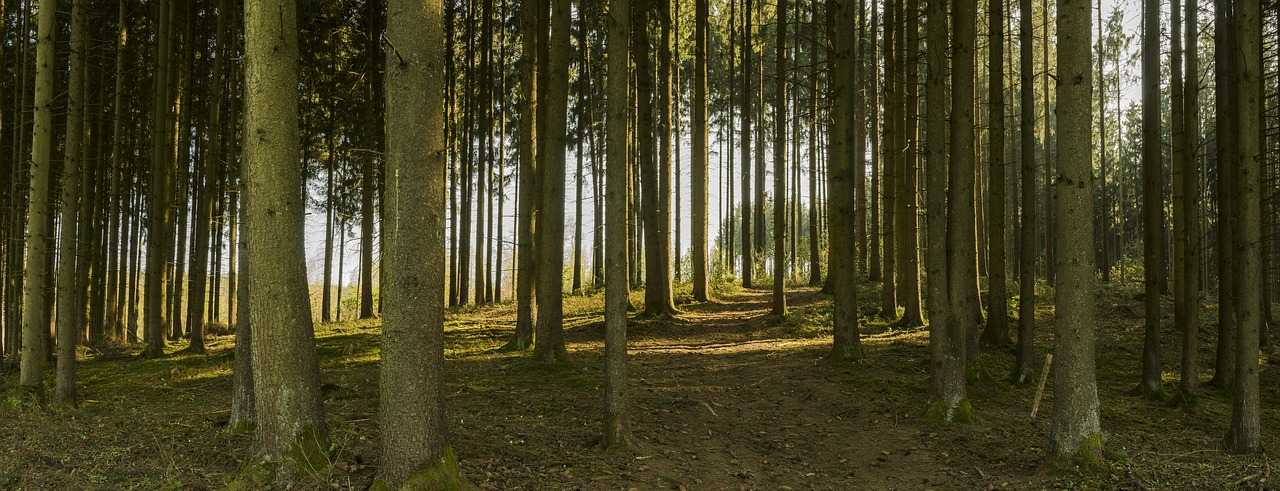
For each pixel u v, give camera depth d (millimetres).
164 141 17156
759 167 35125
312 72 22109
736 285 31453
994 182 15398
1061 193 7543
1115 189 50625
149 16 20141
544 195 13664
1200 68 34219
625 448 8109
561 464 7508
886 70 18422
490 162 28391
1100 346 16391
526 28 15227
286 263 6395
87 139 18016
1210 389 12586
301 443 6348
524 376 12352
